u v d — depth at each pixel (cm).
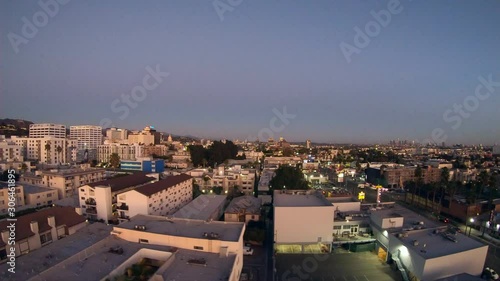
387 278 4175
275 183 8081
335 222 5291
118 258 3394
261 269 4394
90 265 3225
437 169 11900
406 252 4178
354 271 4362
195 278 2972
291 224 5003
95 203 6391
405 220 5306
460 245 4184
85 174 8762
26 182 8525
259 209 6347
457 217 7031
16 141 13362
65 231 4831
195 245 3609
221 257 3416
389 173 11600
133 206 6081
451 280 3425
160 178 9638
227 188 9294
